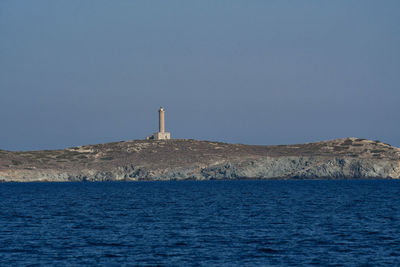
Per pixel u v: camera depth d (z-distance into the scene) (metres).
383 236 86.81
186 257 71.81
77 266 67.19
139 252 75.00
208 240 84.31
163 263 68.56
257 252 74.75
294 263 68.25
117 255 73.19
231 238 86.06
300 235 88.69
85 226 102.31
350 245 79.25
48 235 90.12
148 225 103.31
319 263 68.12
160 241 83.56
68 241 83.94
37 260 70.38
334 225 101.19
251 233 91.38
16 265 67.69
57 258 71.50
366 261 68.94
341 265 67.12
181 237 87.38
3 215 124.94
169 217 118.25
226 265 67.31
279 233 91.06
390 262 68.44
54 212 132.75
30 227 101.00
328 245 79.38
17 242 83.12
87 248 78.06
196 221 109.81
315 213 125.44
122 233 92.19
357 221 107.56
